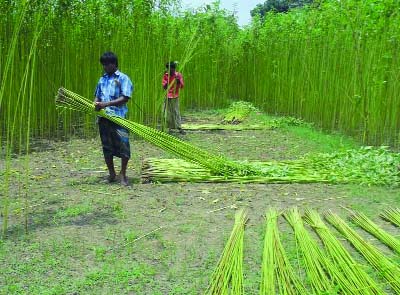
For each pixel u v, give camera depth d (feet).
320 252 14.05
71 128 36.60
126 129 22.20
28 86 31.27
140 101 35.99
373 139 32.63
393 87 31.37
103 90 22.29
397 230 16.99
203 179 23.26
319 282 12.61
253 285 12.78
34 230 16.53
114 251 14.92
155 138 22.80
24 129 31.50
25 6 15.76
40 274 13.33
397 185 22.62
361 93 32.55
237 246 14.64
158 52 36.27
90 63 34.04
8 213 18.26
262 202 20.17
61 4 31.81
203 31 50.19
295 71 46.60
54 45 32.63
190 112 55.16
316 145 33.83
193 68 55.52
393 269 13.06
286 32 48.75
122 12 34.45
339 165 25.80
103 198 20.36
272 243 14.71
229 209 19.19
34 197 20.34
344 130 36.94
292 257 14.37
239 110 51.37
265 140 36.19
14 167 25.53
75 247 15.10
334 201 20.38
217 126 42.47
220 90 59.31
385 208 19.44
